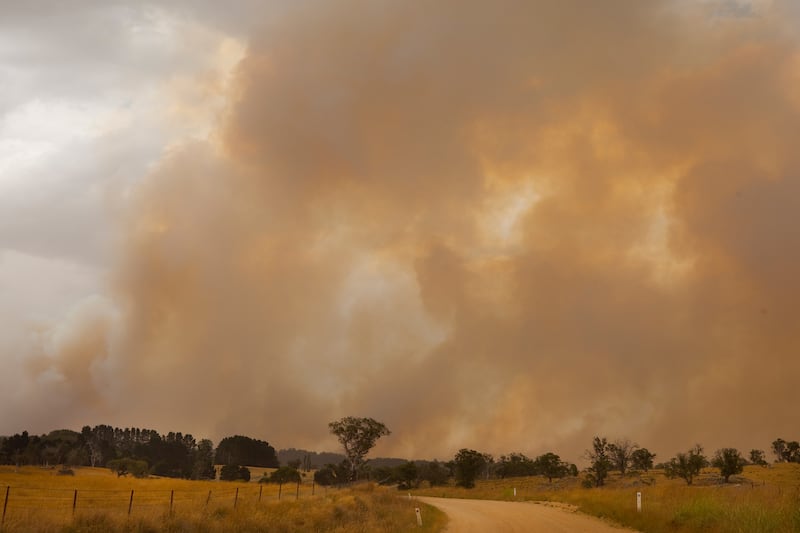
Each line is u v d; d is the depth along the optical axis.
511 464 127.69
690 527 20.94
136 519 20.12
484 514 36.72
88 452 182.00
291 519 26.28
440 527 29.75
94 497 42.53
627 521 26.00
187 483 74.12
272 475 130.12
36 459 172.25
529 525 28.03
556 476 97.88
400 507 40.66
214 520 22.81
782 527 17.77
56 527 18.25
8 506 29.27
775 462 110.56
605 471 77.06
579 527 25.81
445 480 125.50
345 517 30.06
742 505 21.77
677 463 69.25
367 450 106.00
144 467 124.62
